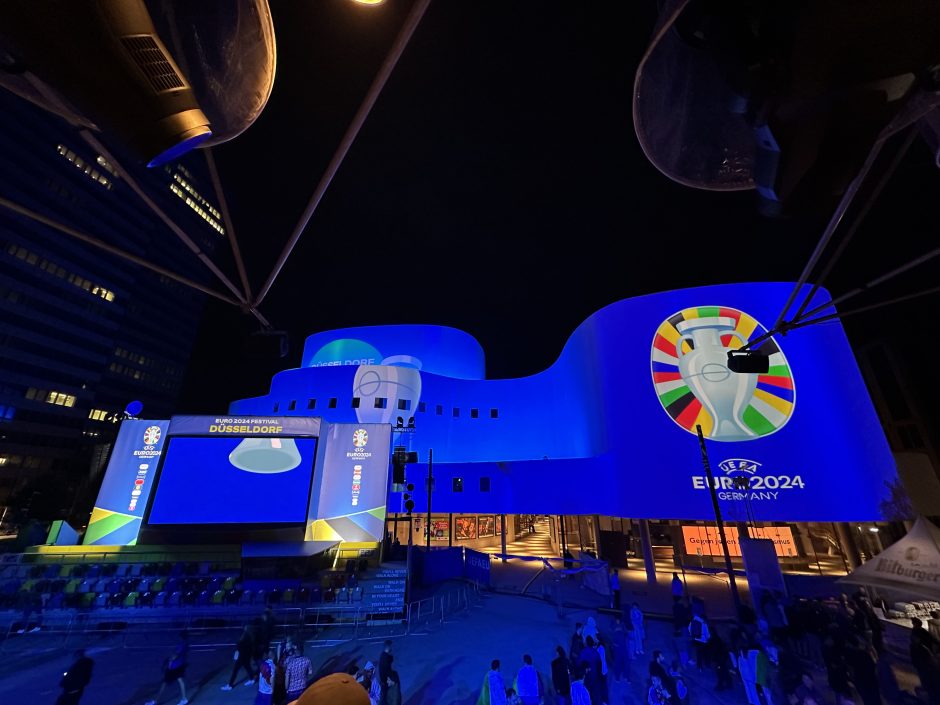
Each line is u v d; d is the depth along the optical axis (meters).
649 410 24.48
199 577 17.84
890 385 34.59
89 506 37.12
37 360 60.50
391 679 9.20
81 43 1.15
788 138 1.38
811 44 1.19
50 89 1.32
